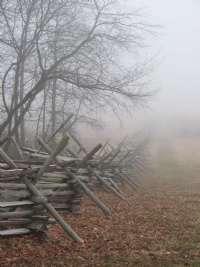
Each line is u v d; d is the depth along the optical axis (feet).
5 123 50.88
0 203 27.58
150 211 40.37
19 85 62.64
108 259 25.52
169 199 48.80
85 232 31.40
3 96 53.31
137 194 52.75
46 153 44.27
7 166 28.96
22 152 43.29
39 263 24.29
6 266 23.48
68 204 37.09
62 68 54.65
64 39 54.49
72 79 52.06
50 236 29.68
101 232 31.60
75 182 36.65
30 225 28.58
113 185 49.88
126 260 25.41
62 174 36.17
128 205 43.45
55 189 36.32
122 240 29.60
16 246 26.76
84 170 40.70
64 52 55.21
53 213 28.55
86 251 26.89
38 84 51.08
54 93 64.90
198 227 33.94
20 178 28.60
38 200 28.35
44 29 54.29
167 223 35.19
